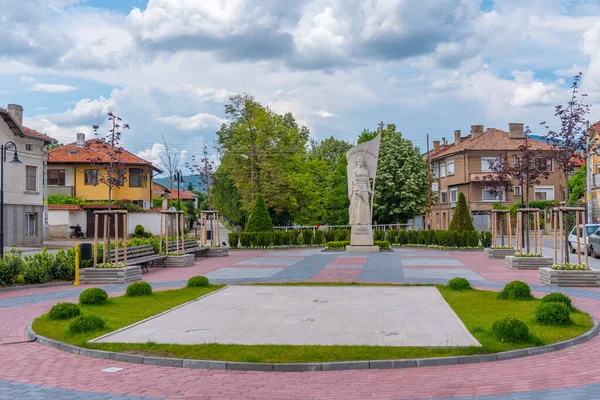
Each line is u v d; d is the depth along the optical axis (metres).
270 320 11.31
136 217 50.97
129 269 18.92
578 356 8.77
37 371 8.30
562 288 16.27
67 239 48.97
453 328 10.30
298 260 27.36
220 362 8.33
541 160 28.03
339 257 28.83
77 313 11.80
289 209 56.00
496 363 8.41
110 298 14.30
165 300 13.97
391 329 10.30
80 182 53.19
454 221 36.75
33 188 39.50
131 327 10.72
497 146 60.12
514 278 19.08
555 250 18.38
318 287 16.30
